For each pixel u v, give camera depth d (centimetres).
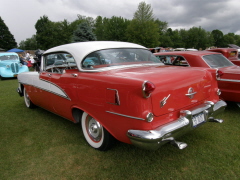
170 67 280
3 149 292
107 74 238
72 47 303
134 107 196
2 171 239
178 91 221
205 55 463
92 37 2891
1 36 6362
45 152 280
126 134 209
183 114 222
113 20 4750
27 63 1580
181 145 203
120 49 298
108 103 223
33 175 230
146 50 338
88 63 268
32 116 436
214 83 283
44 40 5003
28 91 439
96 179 220
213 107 264
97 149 279
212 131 330
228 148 276
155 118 201
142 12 4250
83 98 260
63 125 378
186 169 232
